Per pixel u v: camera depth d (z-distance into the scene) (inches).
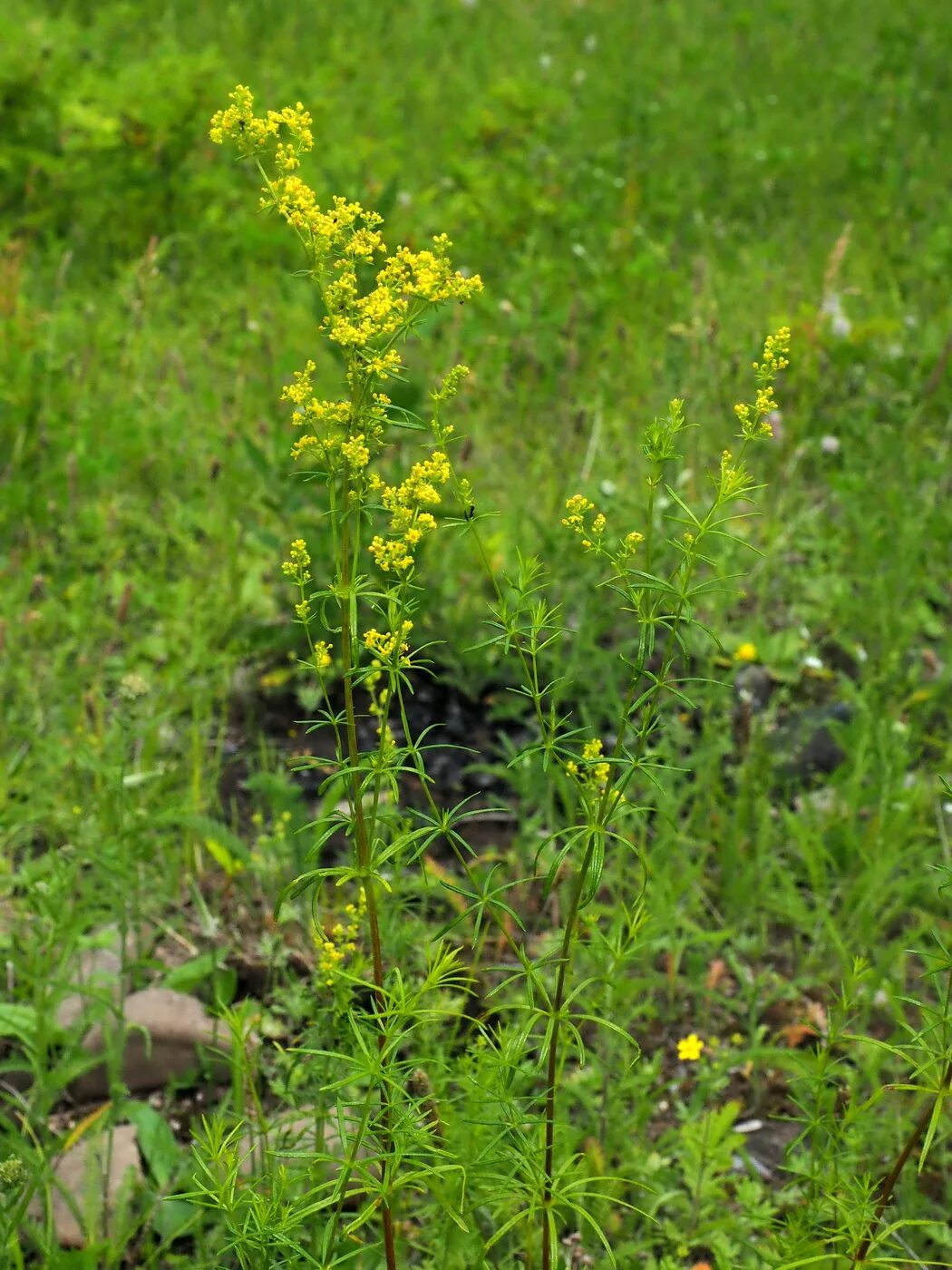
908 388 197.2
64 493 170.9
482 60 355.3
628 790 125.3
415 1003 67.4
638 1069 102.3
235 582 155.6
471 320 215.0
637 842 122.0
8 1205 81.7
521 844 123.1
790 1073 106.3
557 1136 86.0
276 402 189.0
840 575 164.9
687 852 125.9
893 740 133.5
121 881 108.9
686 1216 94.2
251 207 250.4
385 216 208.5
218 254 242.4
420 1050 93.2
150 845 114.3
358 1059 68.6
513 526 164.4
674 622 66.7
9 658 142.5
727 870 122.0
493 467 179.5
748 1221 90.7
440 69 353.4
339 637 146.4
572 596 149.6
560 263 236.8
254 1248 69.6
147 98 258.2
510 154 272.8
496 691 147.6
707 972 115.1
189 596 153.8
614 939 83.8
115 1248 86.3
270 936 107.2
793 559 169.3
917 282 234.4
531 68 349.4
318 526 149.4
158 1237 91.5
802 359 196.9
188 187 253.4
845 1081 103.6
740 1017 113.0
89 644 147.3
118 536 167.3
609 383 203.3
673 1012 112.0
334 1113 89.3
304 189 63.3
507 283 230.5
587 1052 89.8
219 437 184.1
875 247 251.8
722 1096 106.3
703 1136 93.8
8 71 260.8
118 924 108.3
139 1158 96.0
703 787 128.3
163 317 219.3
